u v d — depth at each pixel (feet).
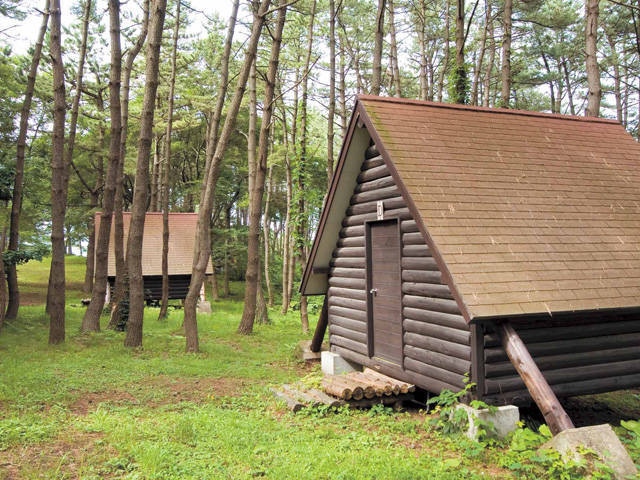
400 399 24.12
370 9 78.28
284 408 23.34
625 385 21.94
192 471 15.08
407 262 24.22
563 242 21.52
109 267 67.41
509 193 23.03
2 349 33.76
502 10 71.36
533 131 28.25
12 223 46.91
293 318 63.16
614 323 21.90
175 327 50.44
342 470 15.17
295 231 52.21
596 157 27.73
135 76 83.71
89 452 16.49
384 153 23.20
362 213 28.50
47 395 23.48
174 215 79.87
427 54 90.02
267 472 15.14
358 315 29.27
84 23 59.98
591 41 37.78
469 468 15.98
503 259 19.80
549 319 20.62
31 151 82.64
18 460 15.60
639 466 15.37
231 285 122.83
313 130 90.79
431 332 22.36
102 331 42.29
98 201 95.81
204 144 107.96
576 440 15.40
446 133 25.54
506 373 19.69
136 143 97.66
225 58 46.68
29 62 69.00
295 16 60.29
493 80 99.14
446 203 21.33
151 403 24.04
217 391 26.86
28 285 95.76
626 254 21.98
